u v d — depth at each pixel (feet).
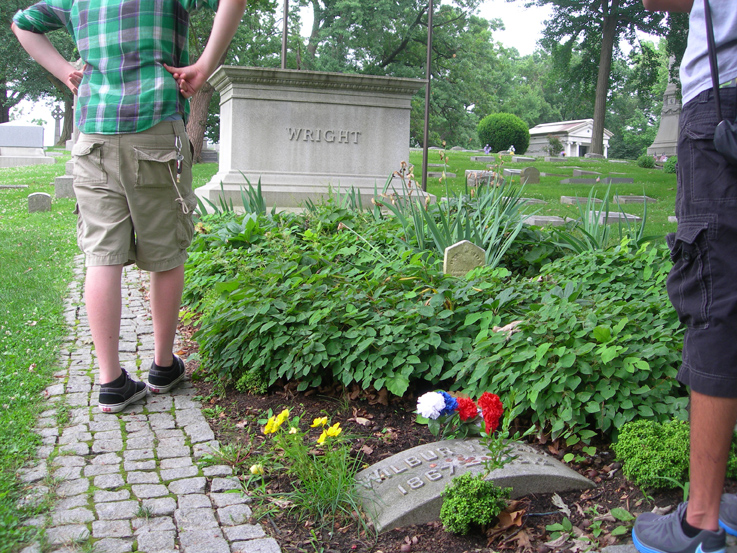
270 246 14.73
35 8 8.73
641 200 41.11
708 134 4.94
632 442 6.79
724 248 4.82
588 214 16.84
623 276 12.10
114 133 8.17
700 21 5.27
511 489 6.58
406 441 8.03
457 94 109.40
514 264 15.16
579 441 7.69
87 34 8.48
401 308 9.93
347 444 7.88
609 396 7.39
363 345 8.82
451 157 70.08
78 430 8.08
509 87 190.80
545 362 7.67
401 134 24.38
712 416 4.85
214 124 110.01
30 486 6.66
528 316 8.84
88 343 11.47
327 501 6.53
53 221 26.23
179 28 8.77
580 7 100.58
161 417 8.65
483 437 6.93
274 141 23.00
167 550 5.70
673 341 8.30
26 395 8.83
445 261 12.67
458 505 6.07
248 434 8.18
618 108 210.38
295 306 9.94
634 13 97.66
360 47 102.27
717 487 4.96
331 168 23.65
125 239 8.52
